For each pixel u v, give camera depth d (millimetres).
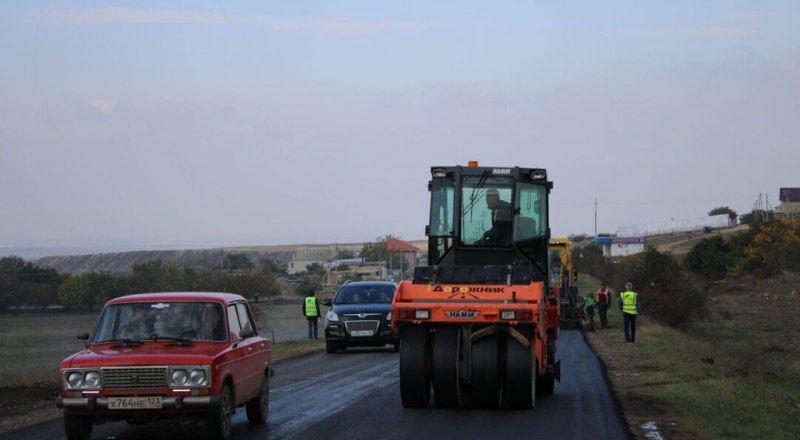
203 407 11031
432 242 16344
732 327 45750
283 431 12555
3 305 66438
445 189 16406
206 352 11469
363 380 19422
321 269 128000
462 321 14516
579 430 12555
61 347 39562
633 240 138750
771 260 74562
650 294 45750
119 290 64938
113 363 11047
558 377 16562
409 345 14828
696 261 85125
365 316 27391
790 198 142000
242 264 98750
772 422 13586
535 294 14734
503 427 12852
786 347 35375
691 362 23750
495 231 16141
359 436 12070
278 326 53219
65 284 66062
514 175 16281
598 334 37156
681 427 12836
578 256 126625
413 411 14562
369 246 139625
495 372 14500
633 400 15773
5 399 16234
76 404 10984
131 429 12977
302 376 20531
